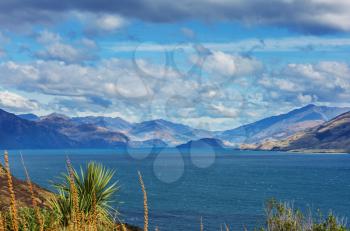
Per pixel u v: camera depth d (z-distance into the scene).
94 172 13.40
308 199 88.31
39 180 105.00
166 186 118.62
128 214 64.12
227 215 67.19
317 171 181.25
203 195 96.31
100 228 10.40
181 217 64.25
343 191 104.31
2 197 17.25
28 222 9.63
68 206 11.56
